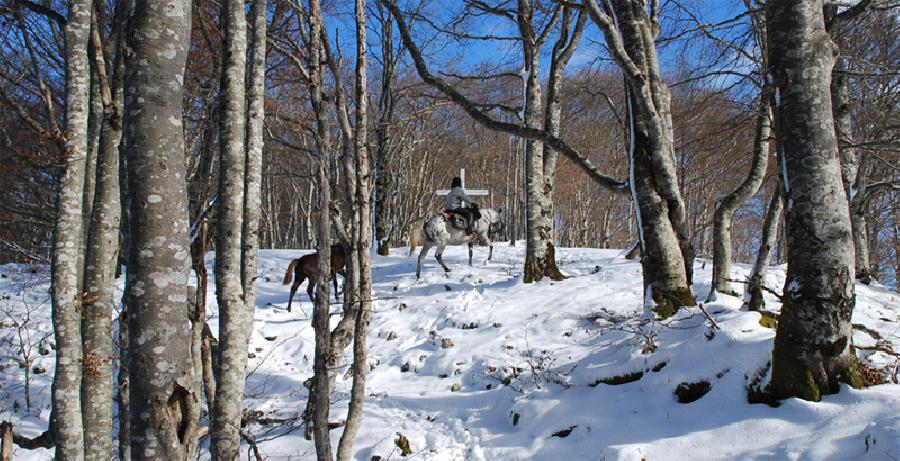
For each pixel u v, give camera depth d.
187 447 2.39
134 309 2.32
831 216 4.28
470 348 8.25
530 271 11.32
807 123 4.29
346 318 4.82
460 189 14.24
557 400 5.92
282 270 15.61
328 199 3.83
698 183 21.47
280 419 6.70
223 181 3.63
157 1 2.32
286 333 10.10
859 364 4.66
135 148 2.31
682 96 12.91
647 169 6.80
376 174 18.02
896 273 21.34
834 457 3.74
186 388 2.37
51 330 9.68
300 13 4.15
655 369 5.66
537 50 11.39
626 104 7.20
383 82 17.80
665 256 6.73
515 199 31.14
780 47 4.41
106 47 4.47
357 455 5.71
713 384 4.98
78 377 3.73
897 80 11.27
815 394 4.31
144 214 2.30
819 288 4.30
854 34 10.56
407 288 12.45
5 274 13.29
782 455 3.95
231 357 3.53
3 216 13.19
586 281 10.77
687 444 4.40
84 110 3.93
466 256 15.97
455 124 29.73
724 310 6.28
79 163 3.89
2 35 8.29
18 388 7.98
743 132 10.41
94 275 3.73
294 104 12.73
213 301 10.77
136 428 2.32
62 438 3.62
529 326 8.63
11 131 11.67
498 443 5.67
